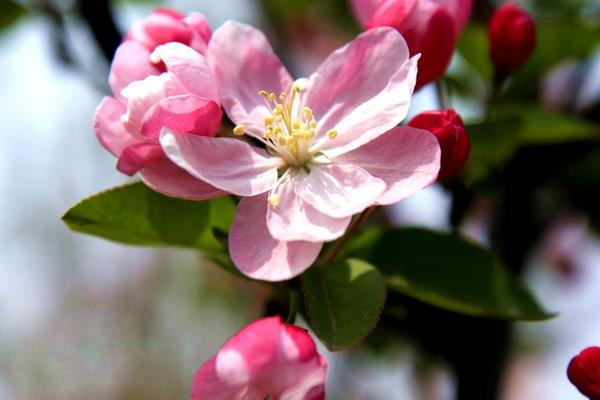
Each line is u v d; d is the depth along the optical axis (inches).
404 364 15.8
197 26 11.4
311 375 10.3
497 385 12.7
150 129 10.6
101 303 26.1
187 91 10.8
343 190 11.1
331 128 11.4
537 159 13.2
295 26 17.3
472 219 14.7
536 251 14.7
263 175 11.2
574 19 14.1
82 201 11.5
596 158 14.2
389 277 11.8
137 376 25.2
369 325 10.7
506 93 14.2
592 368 10.7
